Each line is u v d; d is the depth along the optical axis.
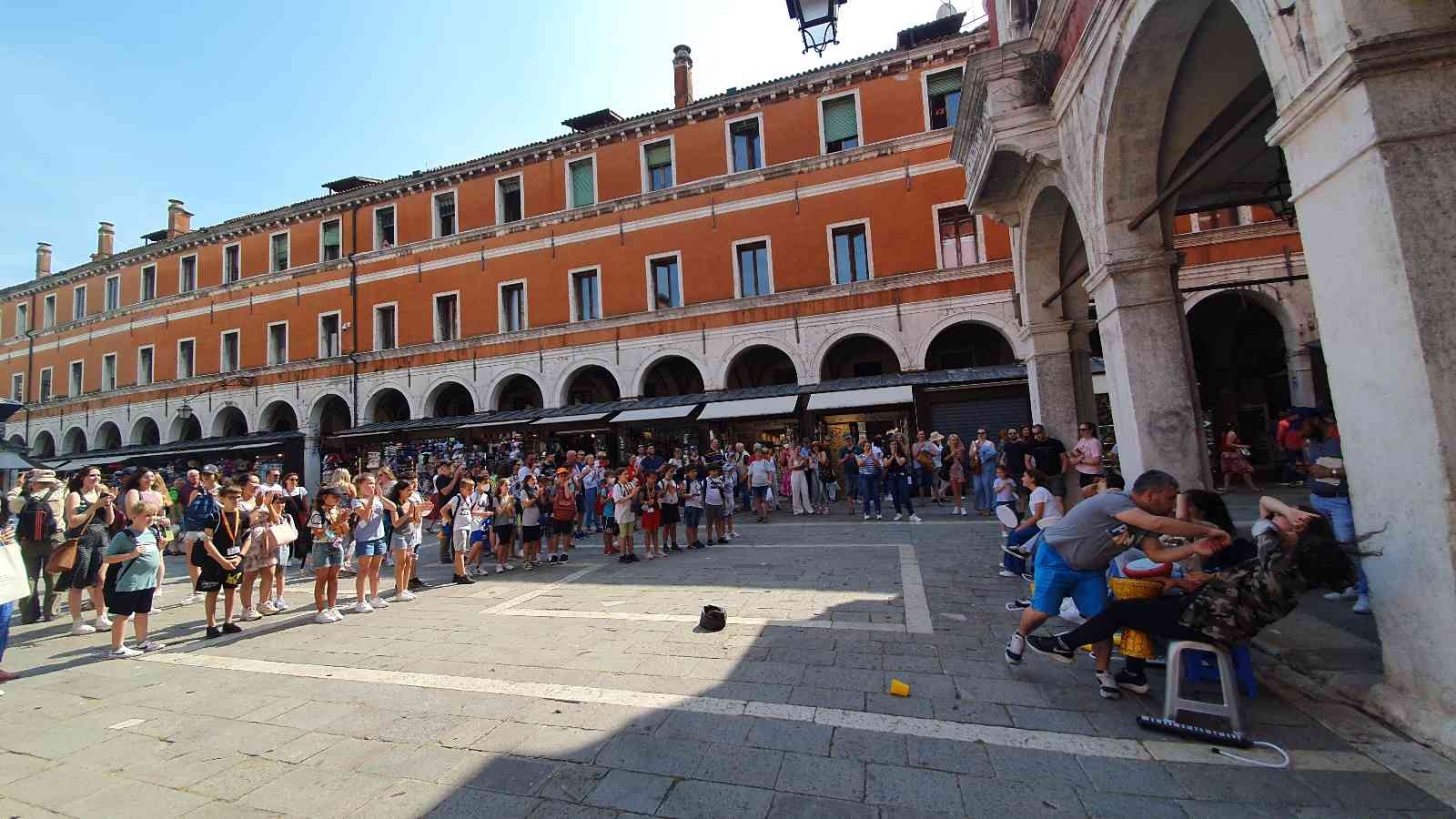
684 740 3.38
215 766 3.38
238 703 4.34
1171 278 5.48
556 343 20.41
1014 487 8.54
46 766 3.47
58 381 30.36
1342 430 3.23
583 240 20.56
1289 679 3.81
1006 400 16.03
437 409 23.38
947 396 16.44
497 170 22.09
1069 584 4.05
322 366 23.47
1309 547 3.16
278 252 25.66
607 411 18.62
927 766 3.00
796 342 18.08
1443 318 2.74
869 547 8.98
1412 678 3.01
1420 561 2.89
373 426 21.94
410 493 7.81
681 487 10.35
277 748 3.57
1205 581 3.52
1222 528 4.05
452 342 21.59
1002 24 8.23
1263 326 16.97
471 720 3.79
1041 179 7.41
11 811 2.98
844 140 18.62
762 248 19.05
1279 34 3.36
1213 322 17.50
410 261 22.73
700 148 19.72
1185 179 4.67
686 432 18.53
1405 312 2.81
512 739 3.50
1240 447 13.33
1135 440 5.41
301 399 23.67
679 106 21.59
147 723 4.04
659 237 19.77
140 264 28.59
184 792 3.12
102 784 3.23
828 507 14.84
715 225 19.20
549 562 9.72
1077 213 6.13
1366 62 2.82
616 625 5.70
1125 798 2.69
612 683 4.25
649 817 2.68
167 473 23.92
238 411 25.70
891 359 18.88
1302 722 3.29
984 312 16.56
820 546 9.37
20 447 15.16
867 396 16.16
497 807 2.82
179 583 10.12
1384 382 2.96
